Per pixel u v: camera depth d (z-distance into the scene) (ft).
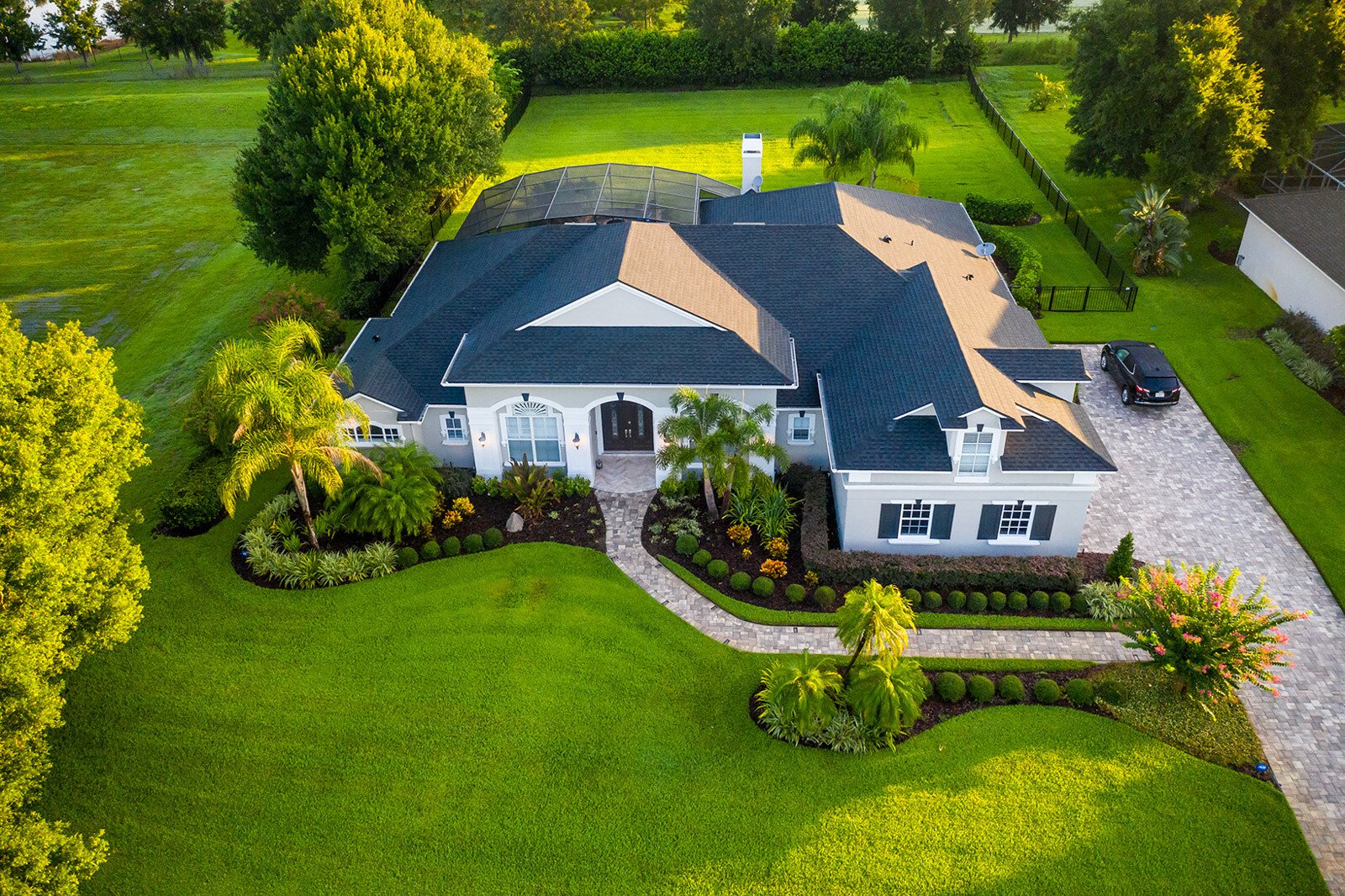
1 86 291.38
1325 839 75.46
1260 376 136.77
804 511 109.81
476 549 108.47
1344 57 161.38
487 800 80.23
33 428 76.48
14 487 74.08
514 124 259.60
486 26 307.17
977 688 88.28
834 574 101.91
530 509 113.09
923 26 271.08
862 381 111.55
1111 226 186.19
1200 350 143.64
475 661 93.76
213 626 98.43
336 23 157.58
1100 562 104.22
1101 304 157.28
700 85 291.79
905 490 101.30
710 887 72.95
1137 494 115.75
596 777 81.97
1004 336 113.29
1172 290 161.07
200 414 116.78
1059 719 86.12
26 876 62.85
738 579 101.81
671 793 80.33
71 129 247.29
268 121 148.25
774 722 85.61
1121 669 90.84
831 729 84.33
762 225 128.36
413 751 84.64
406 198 148.77
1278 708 87.10
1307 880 72.18
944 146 233.76
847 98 184.34
